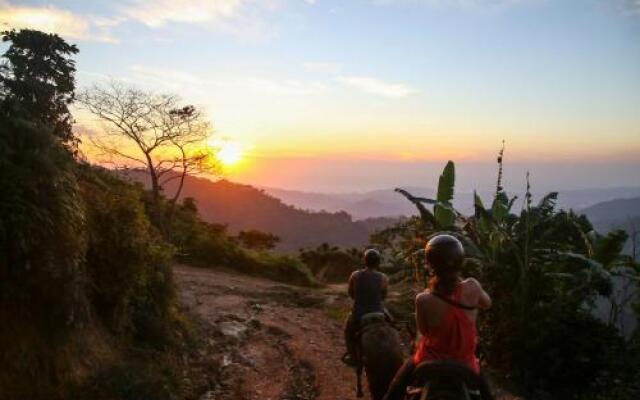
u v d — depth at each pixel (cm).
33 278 598
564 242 1330
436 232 1352
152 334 933
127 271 834
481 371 395
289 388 964
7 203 580
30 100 930
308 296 2130
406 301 1659
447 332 377
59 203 653
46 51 1124
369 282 723
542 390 999
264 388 959
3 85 862
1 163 607
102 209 852
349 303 2027
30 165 642
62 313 638
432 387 369
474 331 383
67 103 1081
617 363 996
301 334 1401
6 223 571
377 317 681
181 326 1129
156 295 1025
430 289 392
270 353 1202
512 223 1249
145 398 694
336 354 1200
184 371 924
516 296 1130
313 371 1065
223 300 1861
